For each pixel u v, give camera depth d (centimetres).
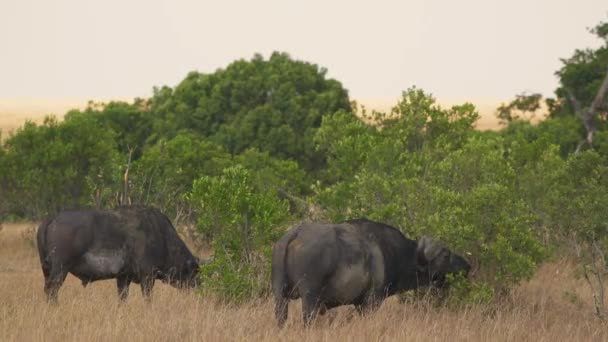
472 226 5447
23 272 7656
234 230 5794
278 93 13988
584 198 5547
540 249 5603
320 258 4416
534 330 4647
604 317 5125
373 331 4275
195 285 5825
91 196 9338
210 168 10194
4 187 10281
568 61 14262
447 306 5203
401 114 7306
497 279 5419
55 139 10338
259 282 5591
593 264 5459
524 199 6931
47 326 4216
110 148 10312
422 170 6481
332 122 7275
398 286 4897
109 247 5453
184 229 9156
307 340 4066
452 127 7238
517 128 13062
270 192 5956
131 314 4616
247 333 4197
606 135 12375
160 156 9938
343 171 6856
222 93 14400
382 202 6072
